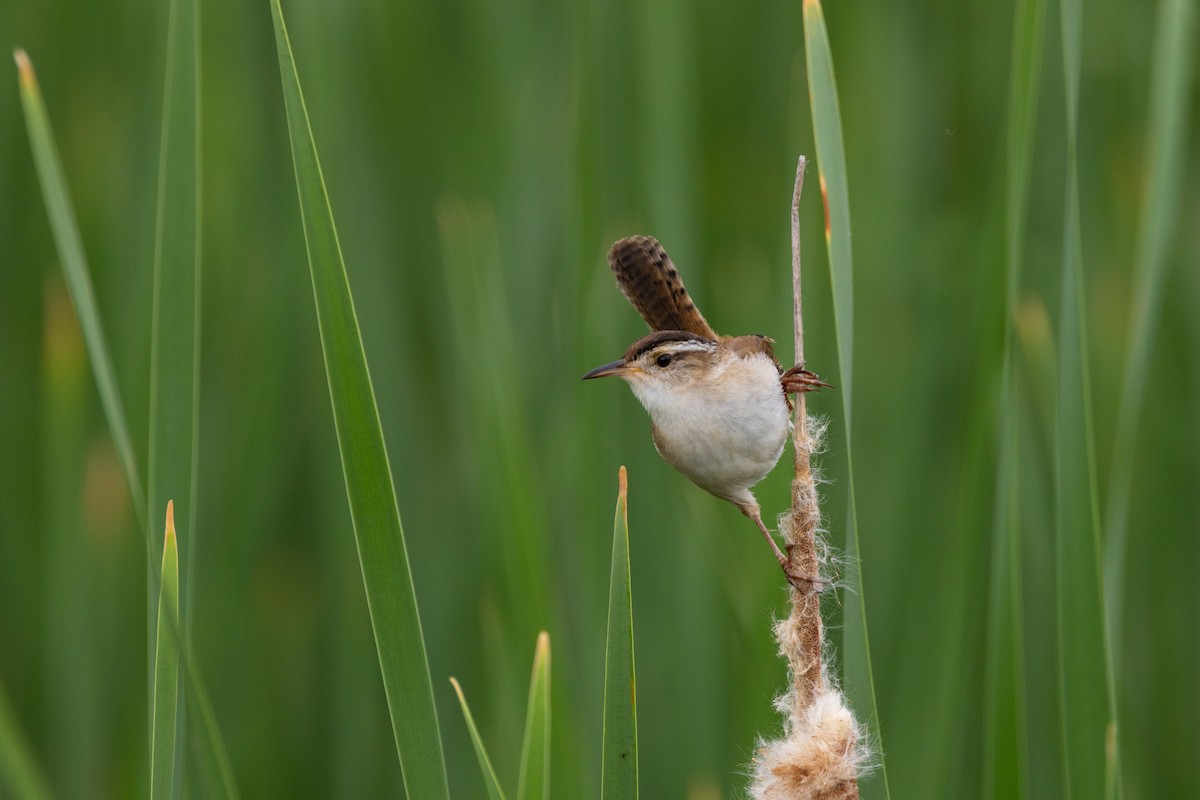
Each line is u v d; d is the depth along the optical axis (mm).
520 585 9086
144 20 12117
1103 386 11375
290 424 11484
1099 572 6852
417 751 5625
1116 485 7797
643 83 10766
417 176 11578
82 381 10516
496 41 11984
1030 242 11883
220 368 11398
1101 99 12227
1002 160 8297
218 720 10742
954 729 9305
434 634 10594
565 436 10367
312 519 11484
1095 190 12023
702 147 12492
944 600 9344
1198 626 11117
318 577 11352
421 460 11086
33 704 10859
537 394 11031
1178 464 11320
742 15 13273
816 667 6293
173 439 6738
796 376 7902
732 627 10133
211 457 11148
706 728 9961
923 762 9336
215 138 11734
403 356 11109
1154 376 11430
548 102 11875
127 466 6676
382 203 11273
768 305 11070
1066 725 6965
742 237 12242
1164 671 11000
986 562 9523
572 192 10391
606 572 10016
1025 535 10578
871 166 11523
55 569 10523
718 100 12992
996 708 7648
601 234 10438
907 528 10609
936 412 11031
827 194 6336
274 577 11375
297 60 11109
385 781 10812
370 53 11633
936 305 11367
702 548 10258
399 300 11211
